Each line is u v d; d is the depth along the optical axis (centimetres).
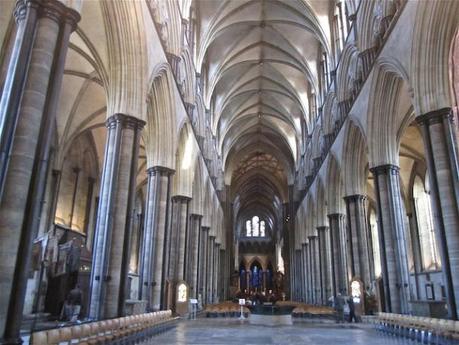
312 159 3247
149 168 1752
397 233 1594
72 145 2288
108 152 1251
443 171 1148
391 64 1480
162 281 1642
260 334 1173
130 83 1317
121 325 959
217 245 3881
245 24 2786
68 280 1580
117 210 1191
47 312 1511
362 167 2134
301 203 3884
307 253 3738
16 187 655
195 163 2530
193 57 2453
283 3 2562
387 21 1534
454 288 1074
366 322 1767
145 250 1634
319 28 2511
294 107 3838
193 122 2389
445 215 1120
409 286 1536
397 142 1845
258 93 3762
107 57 1408
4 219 635
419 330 1014
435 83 1222
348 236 2083
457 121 1283
